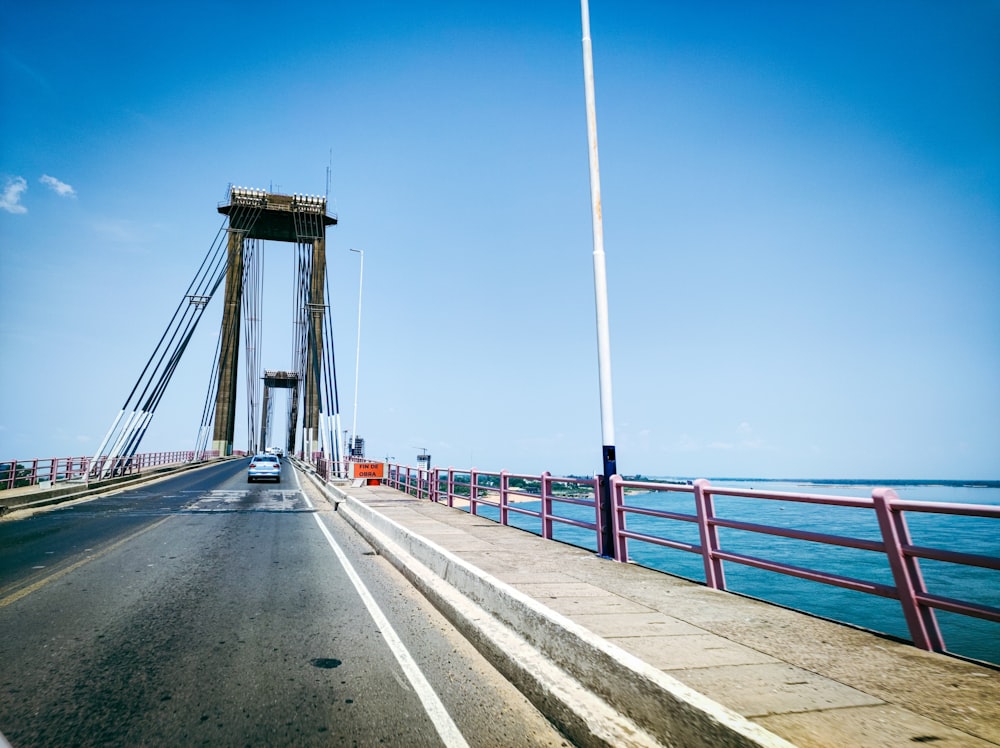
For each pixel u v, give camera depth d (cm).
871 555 4428
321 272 7381
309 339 6800
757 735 258
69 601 650
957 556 376
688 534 5600
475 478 1442
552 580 655
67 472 2378
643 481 734
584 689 370
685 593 592
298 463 5997
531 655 432
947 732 282
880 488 435
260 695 392
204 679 420
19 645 494
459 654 487
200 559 930
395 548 979
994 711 307
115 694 391
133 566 864
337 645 504
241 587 730
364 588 738
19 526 1346
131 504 1925
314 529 1350
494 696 400
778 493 519
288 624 567
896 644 423
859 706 313
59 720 350
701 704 289
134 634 529
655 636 442
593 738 317
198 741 325
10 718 352
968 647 1962
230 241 7594
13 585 732
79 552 990
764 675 360
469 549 890
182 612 607
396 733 339
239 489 2712
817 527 5819
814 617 497
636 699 327
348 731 341
